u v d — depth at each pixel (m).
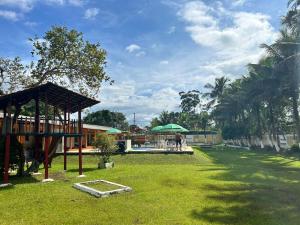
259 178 15.88
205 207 9.54
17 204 9.95
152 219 8.27
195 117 97.56
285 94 34.56
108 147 21.39
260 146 47.56
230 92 60.78
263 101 43.19
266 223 7.97
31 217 8.51
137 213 8.84
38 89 15.62
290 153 34.94
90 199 10.59
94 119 83.12
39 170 19.48
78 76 29.11
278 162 26.27
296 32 29.42
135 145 40.78
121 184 13.50
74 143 36.94
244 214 8.82
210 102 70.00
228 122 62.81
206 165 22.77
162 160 25.73
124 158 26.27
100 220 8.20
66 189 12.50
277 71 32.28
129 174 16.80
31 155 18.77
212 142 74.81
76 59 28.70
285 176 16.78
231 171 18.58
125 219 8.27
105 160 21.27
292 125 49.59
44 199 10.65
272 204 9.97
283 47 30.95
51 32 28.20
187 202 10.17
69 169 20.05
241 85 51.56
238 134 56.28
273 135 41.16
